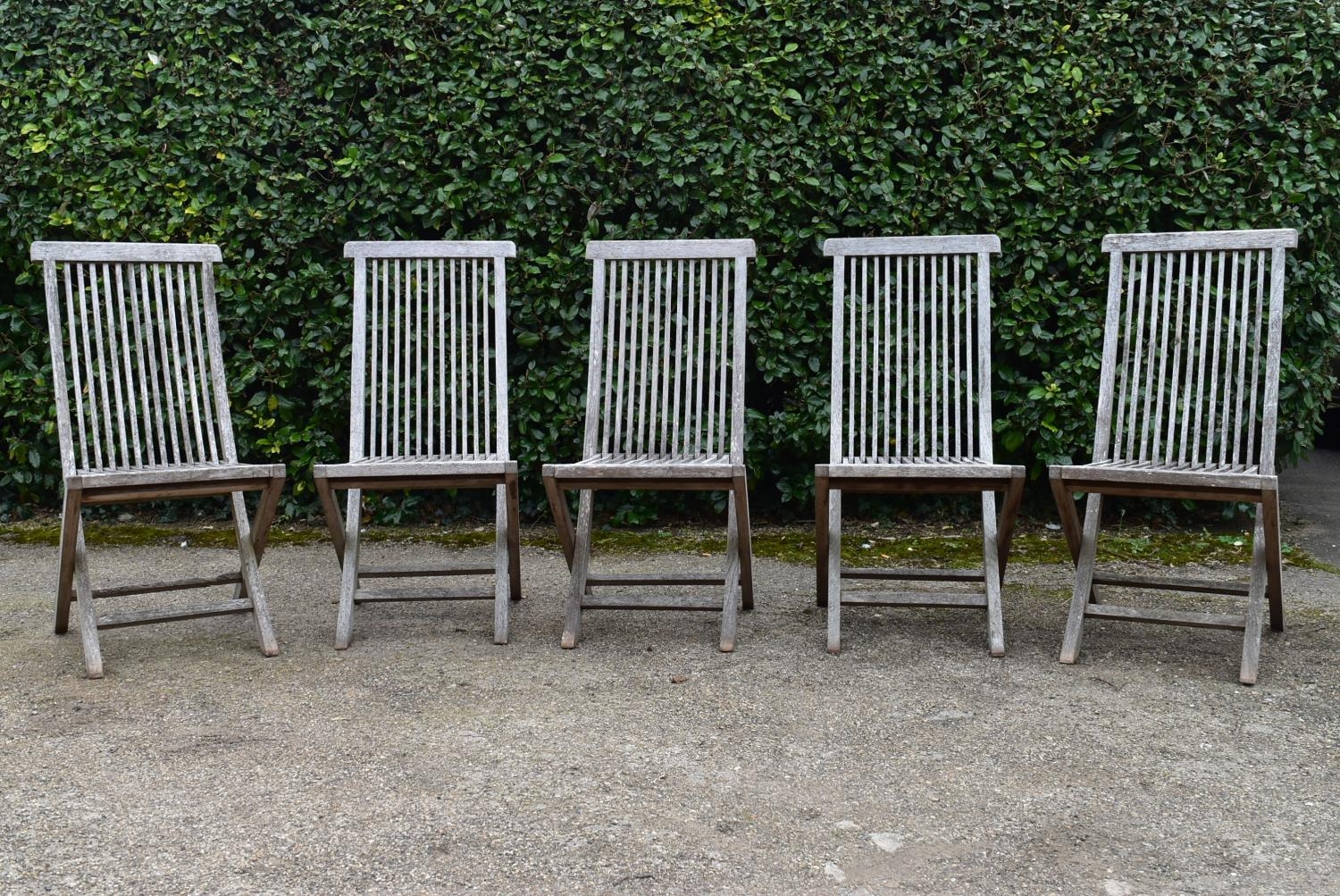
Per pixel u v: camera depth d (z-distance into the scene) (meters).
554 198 4.59
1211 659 3.14
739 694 2.85
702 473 3.15
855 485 3.21
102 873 1.96
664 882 1.93
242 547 3.32
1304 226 4.34
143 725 2.65
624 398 4.59
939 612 3.67
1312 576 4.07
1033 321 4.48
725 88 4.45
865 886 1.92
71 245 3.27
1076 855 2.03
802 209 4.57
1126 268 4.46
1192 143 4.42
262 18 4.77
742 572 3.50
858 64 4.47
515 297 4.67
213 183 4.72
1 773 2.38
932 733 2.58
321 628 3.51
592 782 2.32
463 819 2.16
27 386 4.87
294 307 4.74
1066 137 4.43
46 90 4.75
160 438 3.34
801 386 4.58
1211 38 4.43
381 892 1.89
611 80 4.54
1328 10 4.36
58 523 5.03
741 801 2.23
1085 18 4.41
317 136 4.67
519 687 2.92
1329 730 2.60
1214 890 1.91
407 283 3.62
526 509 4.92
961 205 4.45
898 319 3.50
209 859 2.00
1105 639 3.35
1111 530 4.72
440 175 4.64
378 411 4.77
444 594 3.36
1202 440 4.49
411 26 4.59
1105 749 2.49
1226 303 4.43
